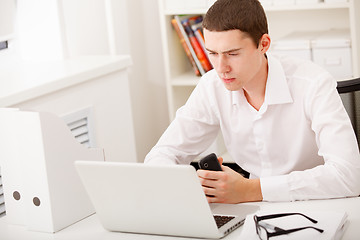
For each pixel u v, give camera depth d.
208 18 1.84
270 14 4.01
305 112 2.05
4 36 3.38
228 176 1.86
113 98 3.29
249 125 2.15
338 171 1.83
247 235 1.60
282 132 2.11
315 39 3.56
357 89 2.32
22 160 1.86
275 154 2.16
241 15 1.81
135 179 1.67
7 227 1.94
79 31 3.71
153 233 1.75
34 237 1.83
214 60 1.87
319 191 1.84
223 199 1.87
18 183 1.92
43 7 3.41
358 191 1.85
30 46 3.48
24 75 3.09
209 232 1.66
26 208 1.89
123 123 3.36
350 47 3.50
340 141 1.88
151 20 4.22
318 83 2.00
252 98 2.10
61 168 1.87
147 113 4.25
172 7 3.86
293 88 2.05
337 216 1.64
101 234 1.79
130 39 4.04
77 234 1.81
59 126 1.87
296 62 2.08
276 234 1.55
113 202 1.74
